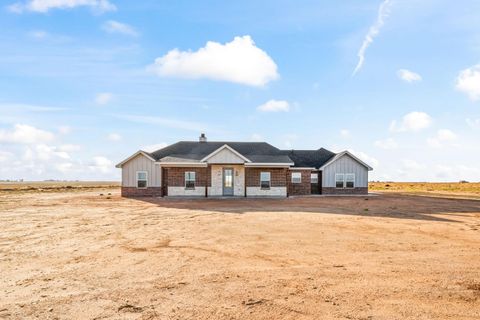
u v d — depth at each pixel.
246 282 6.74
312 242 10.66
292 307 5.50
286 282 6.74
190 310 5.40
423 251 9.45
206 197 30.20
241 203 24.56
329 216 17.02
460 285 6.55
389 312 5.31
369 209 20.41
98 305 5.62
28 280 6.94
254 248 9.81
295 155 37.41
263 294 6.07
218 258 8.66
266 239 11.15
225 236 11.68
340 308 5.46
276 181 31.39
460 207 21.91
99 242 10.73
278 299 5.84
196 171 31.28
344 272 7.42
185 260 8.45
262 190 31.27
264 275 7.20
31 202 26.91
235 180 31.28
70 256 8.92
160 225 14.23
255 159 31.83
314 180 35.28
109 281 6.83
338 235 11.85
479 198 31.70
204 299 5.85
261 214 17.91
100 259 8.59
